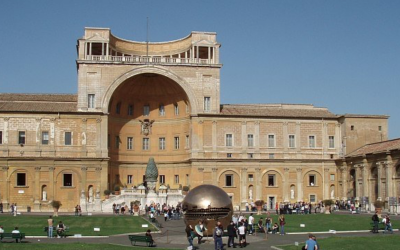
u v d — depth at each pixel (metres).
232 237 38.62
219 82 89.94
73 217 67.56
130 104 94.31
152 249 36.66
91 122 85.81
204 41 90.19
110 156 90.25
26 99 88.56
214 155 88.69
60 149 84.81
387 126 92.31
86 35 87.25
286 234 47.66
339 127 93.19
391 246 37.69
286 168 90.50
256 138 90.25
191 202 41.66
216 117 89.25
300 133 91.81
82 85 86.12
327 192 91.69
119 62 87.12
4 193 82.81
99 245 38.47
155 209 76.25
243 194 88.81
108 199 81.62
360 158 85.12
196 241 41.28
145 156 94.25
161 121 94.69
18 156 83.44
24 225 54.97
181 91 91.06
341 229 51.50
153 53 96.75
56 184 84.06
